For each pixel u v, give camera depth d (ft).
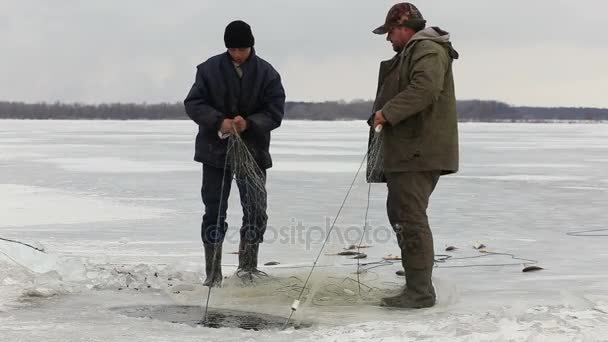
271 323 16.15
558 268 24.59
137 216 39.83
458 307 17.51
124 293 19.10
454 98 17.87
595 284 21.31
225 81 20.56
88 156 103.76
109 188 56.95
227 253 27.55
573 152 126.41
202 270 22.79
